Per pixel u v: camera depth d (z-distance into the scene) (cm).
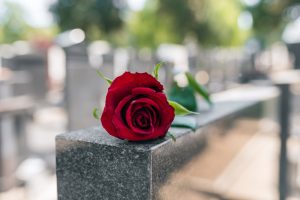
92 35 1204
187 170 104
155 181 78
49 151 362
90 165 83
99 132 93
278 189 224
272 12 1143
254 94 238
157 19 1058
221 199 161
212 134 132
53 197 244
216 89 587
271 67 1037
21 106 284
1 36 2684
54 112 596
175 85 134
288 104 219
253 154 249
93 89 383
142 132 73
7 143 265
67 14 1175
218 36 1094
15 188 261
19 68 661
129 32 1384
